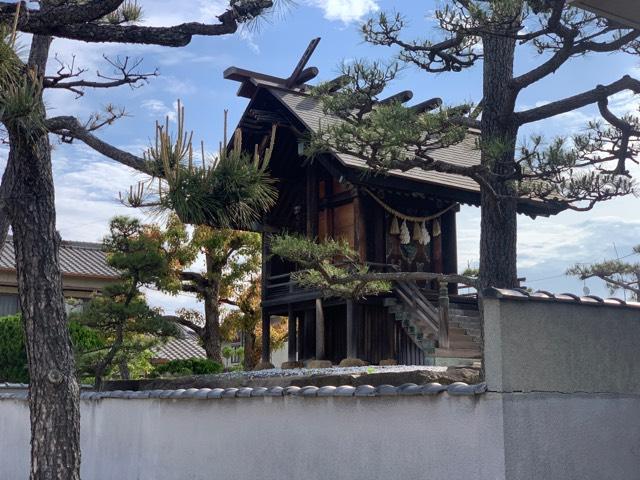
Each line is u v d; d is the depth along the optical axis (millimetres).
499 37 9195
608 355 5438
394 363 14266
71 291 23312
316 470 6262
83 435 9102
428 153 15242
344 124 8922
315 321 16094
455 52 10055
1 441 10211
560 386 5137
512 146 8789
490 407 4941
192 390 7656
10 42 4945
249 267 19234
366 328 14680
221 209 5340
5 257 22766
